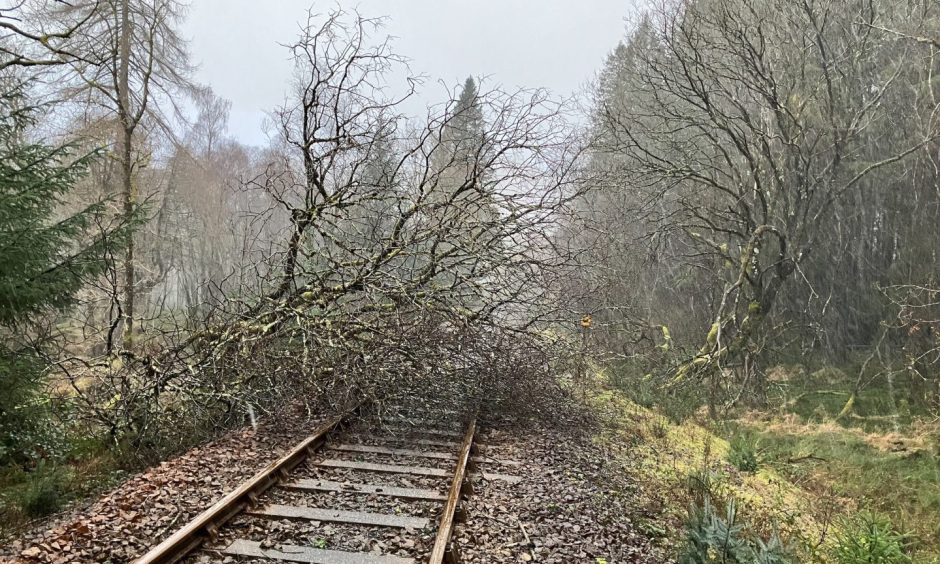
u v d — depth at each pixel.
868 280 23.19
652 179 20.95
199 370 10.61
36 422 9.77
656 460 10.08
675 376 19.48
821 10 19.95
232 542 5.18
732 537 6.01
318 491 6.64
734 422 17.50
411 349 10.62
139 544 5.22
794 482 12.27
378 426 9.98
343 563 4.89
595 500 7.27
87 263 10.20
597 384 16.06
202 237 37.06
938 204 20.84
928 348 19.77
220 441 8.78
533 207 11.97
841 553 7.79
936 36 18.56
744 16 20.78
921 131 20.33
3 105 10.55
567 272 13.14
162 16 17.89
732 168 20.45
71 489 8.07
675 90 20.81
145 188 28.16
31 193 9.53
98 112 19.05
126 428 10.32
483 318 11.61
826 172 21.20
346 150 11.83
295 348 11.09
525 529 6.02
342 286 11.46
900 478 13.25
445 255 11.70
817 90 20.72
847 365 22.52
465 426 10.39
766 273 23.30
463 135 12.71
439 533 5.29
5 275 8.94
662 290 26.33
